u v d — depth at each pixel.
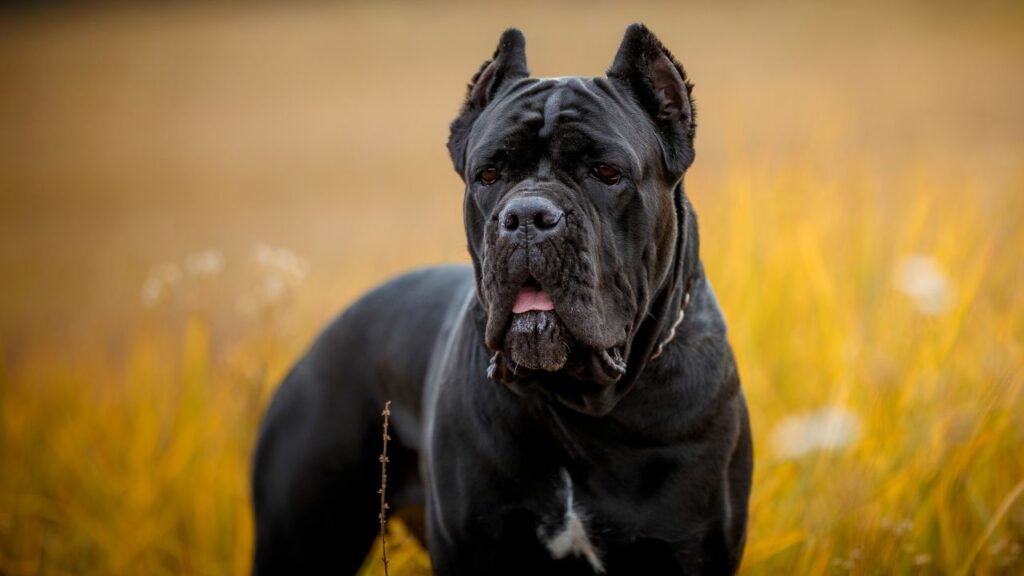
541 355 5.62
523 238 5.54
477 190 6.11
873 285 10.20
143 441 11.29
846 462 8.24
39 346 16.12
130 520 10.54
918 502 7.96
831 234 10.74
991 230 10.07
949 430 8.09
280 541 7.93
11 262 23.86
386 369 7.61
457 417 6.45
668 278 6.19
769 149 12.12
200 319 12.32
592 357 5.71
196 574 10.05
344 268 14.77
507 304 5.63
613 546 6.27
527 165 5.94
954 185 11.66
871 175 11.38
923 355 8.83
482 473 6.31
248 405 10.24
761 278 10.13
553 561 6.40
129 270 21.70
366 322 7.91
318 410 7.84
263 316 10.65
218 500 10.41
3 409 12.89
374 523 7.85
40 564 10.79
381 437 7.67
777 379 9.65
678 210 6.38
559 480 6.24
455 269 7.87
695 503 6.20
